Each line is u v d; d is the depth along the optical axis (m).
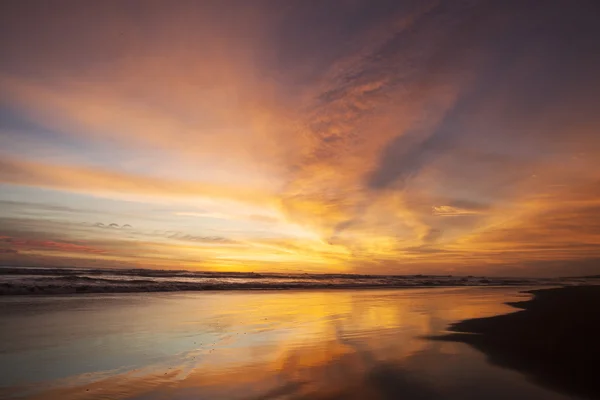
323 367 6.54
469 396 5.10
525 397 5.07
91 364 6.68
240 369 6.44
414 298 20.48
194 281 31.50
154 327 10.20
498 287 35.38
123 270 40.72
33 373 6.14
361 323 11.30
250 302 17.16
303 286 31.89
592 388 5.45
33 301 14.92
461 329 10.13
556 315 12.64
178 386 5.61
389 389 5.41
